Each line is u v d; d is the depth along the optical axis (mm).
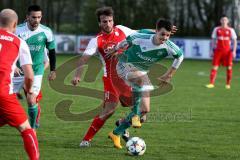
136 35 21375
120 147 21578
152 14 107375
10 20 17391
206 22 103500
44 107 33000
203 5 103312
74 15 112062
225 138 23828
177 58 21750
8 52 16844
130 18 108125
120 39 21984
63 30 111875
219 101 36969
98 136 24062
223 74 61250
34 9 23562
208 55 84875
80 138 23578
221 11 100938
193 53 86562
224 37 46312
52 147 21594
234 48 46125
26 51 17141
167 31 20531
